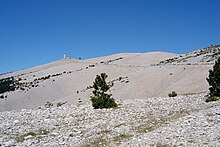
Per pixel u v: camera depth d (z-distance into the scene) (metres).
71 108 31.34
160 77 101.25
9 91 140.50
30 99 128.62
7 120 24.52
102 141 16.58
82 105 34.62
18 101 123.94
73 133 18.56
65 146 15.70
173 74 100.44
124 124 20.77
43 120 23.86
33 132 19.41
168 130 17.42
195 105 26.98
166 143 14.66
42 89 143.75
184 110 24.77
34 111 30.31
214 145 13.58
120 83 109.38
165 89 84.88
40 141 16.86
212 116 20.14
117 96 92.62
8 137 18.02
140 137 16.55
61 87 150.62
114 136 17.53
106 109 28.22
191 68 100.44
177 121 19.80
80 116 25.09
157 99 34.09
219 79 31.67
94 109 29.08
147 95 85.38
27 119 24.70
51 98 134.88
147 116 23.23
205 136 15.29
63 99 114.25
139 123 20.77
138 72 125.31
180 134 16.11
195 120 19.27
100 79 31.38
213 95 31.48
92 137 17.50
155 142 14.98
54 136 18.06
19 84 164.12
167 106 27.47
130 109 27.06
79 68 193.00
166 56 197.12
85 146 15.66
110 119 22.78
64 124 21.92
